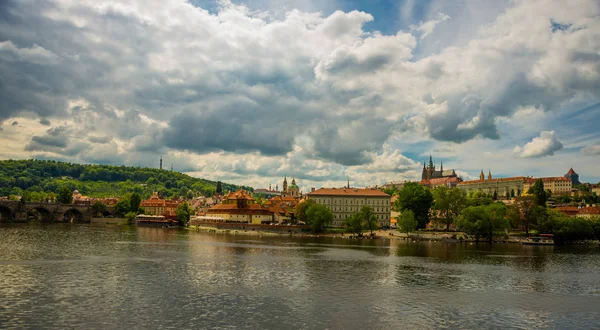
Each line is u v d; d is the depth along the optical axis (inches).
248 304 3088.1
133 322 2625.5
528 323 2856.8
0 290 3255.4
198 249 6082.7
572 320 2940.5
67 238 7332.7
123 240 7258.9
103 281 3671.3
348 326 2689.5
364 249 6658.5
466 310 3110.2
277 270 4424.2
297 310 2982.3
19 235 7682.1
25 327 2487.7
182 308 2940.5
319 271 4436.5
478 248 7244.1
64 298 3097.9
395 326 2716.5
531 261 5595.5
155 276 3944.4
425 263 5172.2
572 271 4832.7
